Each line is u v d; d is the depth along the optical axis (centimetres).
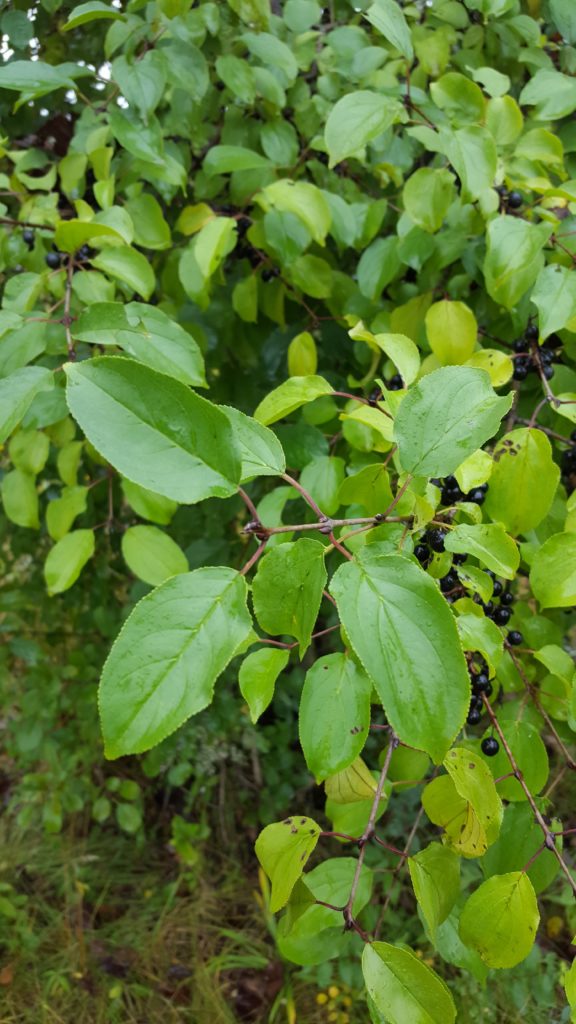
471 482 34
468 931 32
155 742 23
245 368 68
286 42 60
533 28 57
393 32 41
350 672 29
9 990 80
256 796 100
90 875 93
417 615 25
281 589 28
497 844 38
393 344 38
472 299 57
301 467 50
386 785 41
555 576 35
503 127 48
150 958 85
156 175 48
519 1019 70
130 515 81
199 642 24
